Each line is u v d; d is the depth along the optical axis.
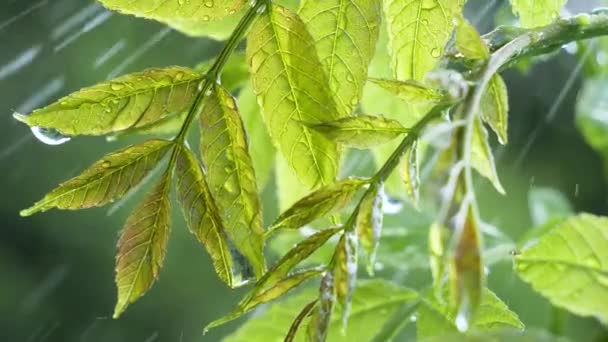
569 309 0.45
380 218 0.43
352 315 0.52
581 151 1.13
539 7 0.48
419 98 0.44
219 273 0.45
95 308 1.83
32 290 1.80
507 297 0.55
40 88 1.69
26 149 1.78
